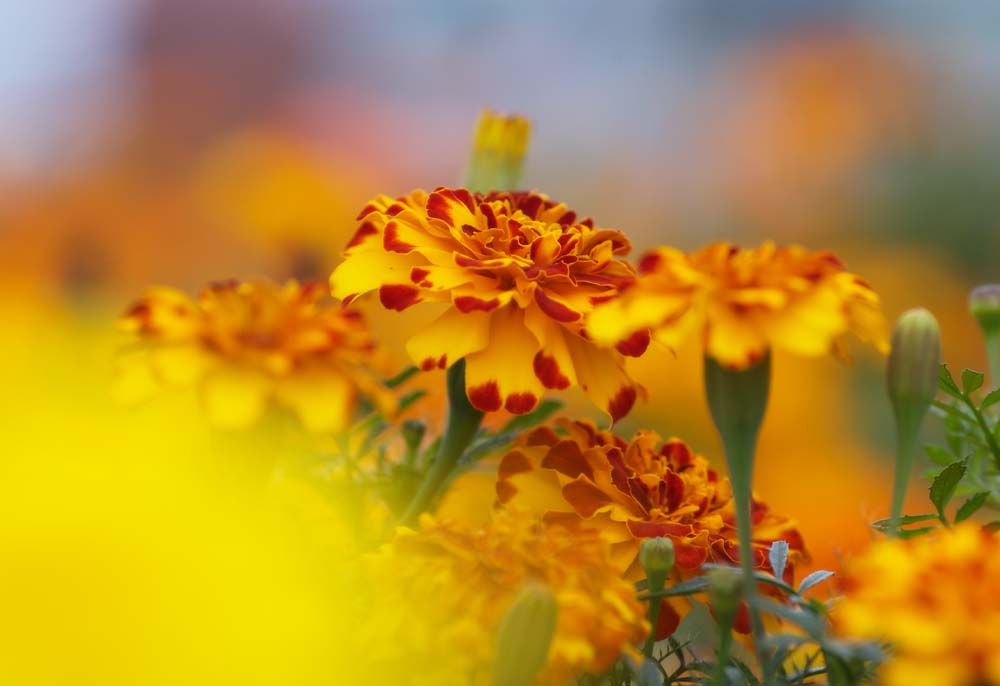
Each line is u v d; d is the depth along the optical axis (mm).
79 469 578
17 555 566
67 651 562
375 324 1149
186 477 582
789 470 1323
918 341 585
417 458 690
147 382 579
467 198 641
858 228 1921
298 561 601
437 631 564
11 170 1600
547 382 612
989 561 547
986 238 1865
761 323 563
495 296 614
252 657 569
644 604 607
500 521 585
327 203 1395
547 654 547
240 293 592
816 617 572
